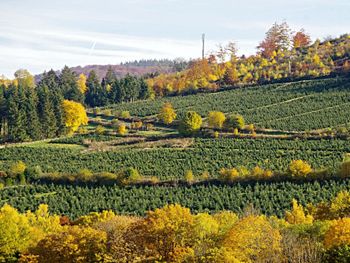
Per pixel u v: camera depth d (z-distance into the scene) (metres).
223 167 99.94
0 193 90.38
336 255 38.38
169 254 43.06
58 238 49.66
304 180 84.44
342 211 59.28
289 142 116.31
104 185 91.31
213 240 44.59
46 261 48.25
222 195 80.38
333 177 83.44
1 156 119.25
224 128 132.88
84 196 86.12
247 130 131.12
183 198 81.19
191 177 89.38
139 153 116.00
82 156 117.00
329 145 110.38
